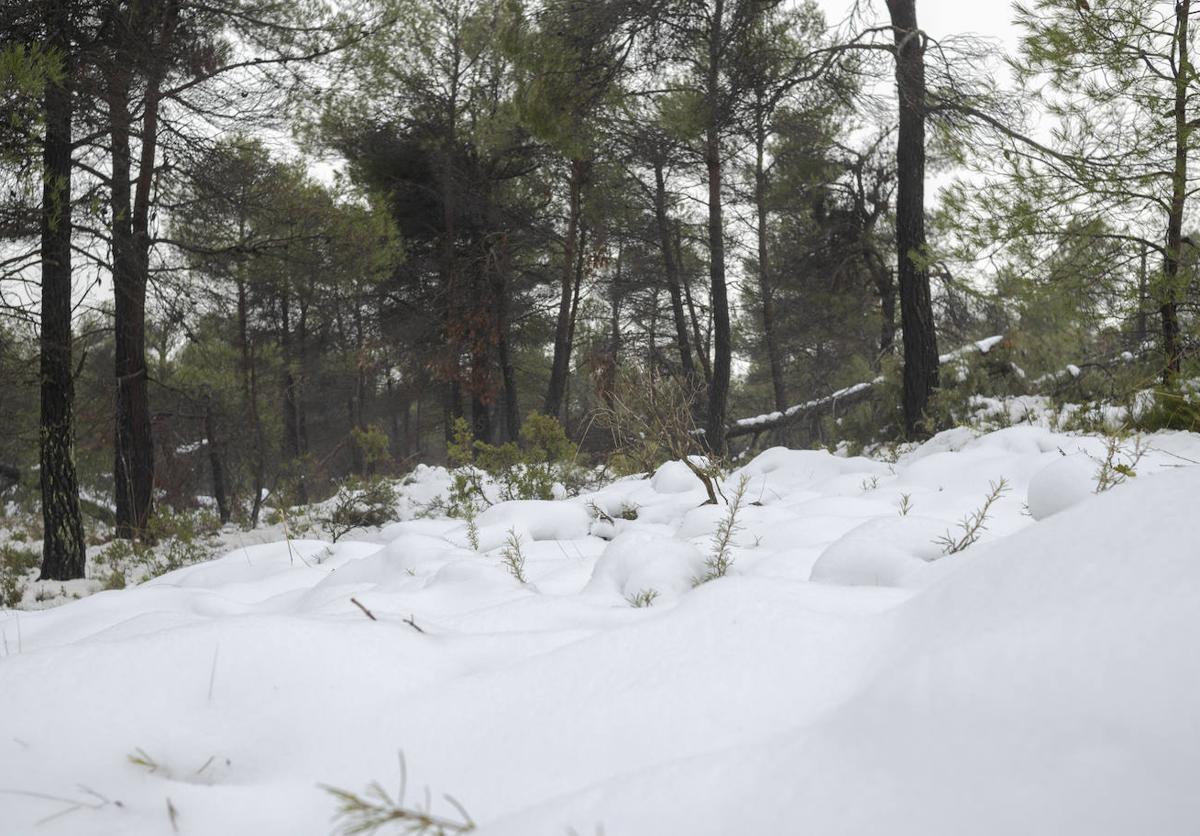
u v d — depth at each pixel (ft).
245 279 41.68
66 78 27.61
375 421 83.87
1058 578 4.49
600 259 64.18
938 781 3.48
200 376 57.82
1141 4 24.40
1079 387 32.58
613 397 21.65
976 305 55.67
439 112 63.46
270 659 5.83
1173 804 3.07
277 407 67.62
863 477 19.27
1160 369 27.25
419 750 4.92
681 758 4.22
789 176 63.82
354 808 3.91
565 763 4.58
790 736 4.06
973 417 31.32
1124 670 3.69
